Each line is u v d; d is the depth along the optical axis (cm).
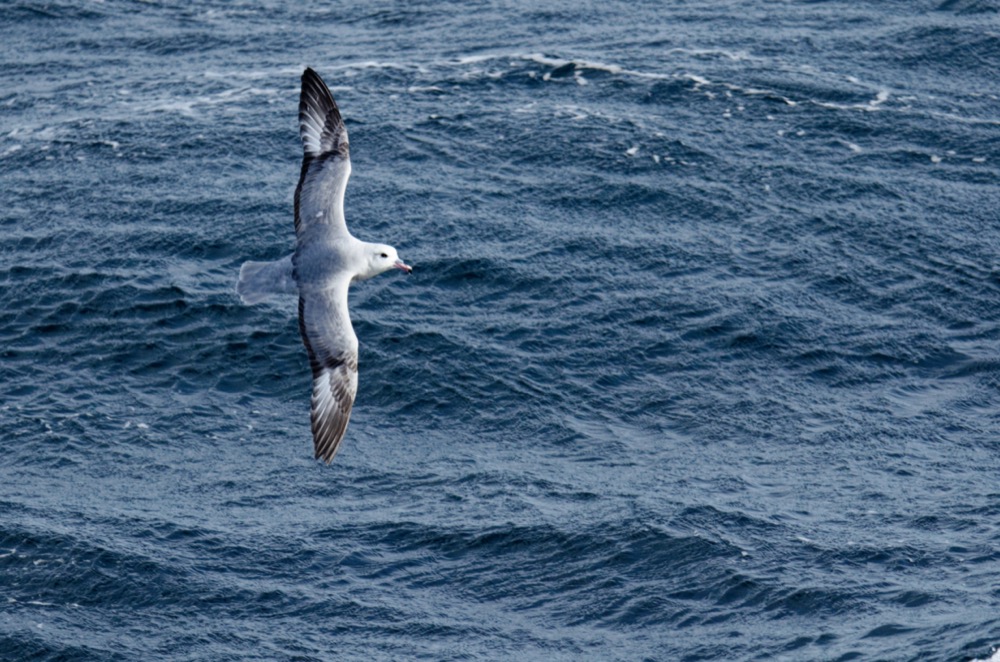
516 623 3375
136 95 5884
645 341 4434
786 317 4534
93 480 3900
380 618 3384
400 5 6681
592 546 3609
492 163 5291
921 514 3747
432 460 4003
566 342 4425
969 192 5181
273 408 4194
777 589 3438
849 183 5194
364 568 3566
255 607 3428
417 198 5066
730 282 4691
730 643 3262
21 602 3425
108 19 6625
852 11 6456
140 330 4444
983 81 5916
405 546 3644
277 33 6450
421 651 3272
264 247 4831
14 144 5506
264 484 3903
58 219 5000
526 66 5959
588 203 5069
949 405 4241
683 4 6581
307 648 3288
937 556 3556
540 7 6588
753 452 4034
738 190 5144
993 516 3728
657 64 5950
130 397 4209
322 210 2242
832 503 3803
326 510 3800
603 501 3800
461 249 4788
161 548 3616
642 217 5006
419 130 5484
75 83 6016
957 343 4484
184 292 4584
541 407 4181
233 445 4053
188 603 3434
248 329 4444
